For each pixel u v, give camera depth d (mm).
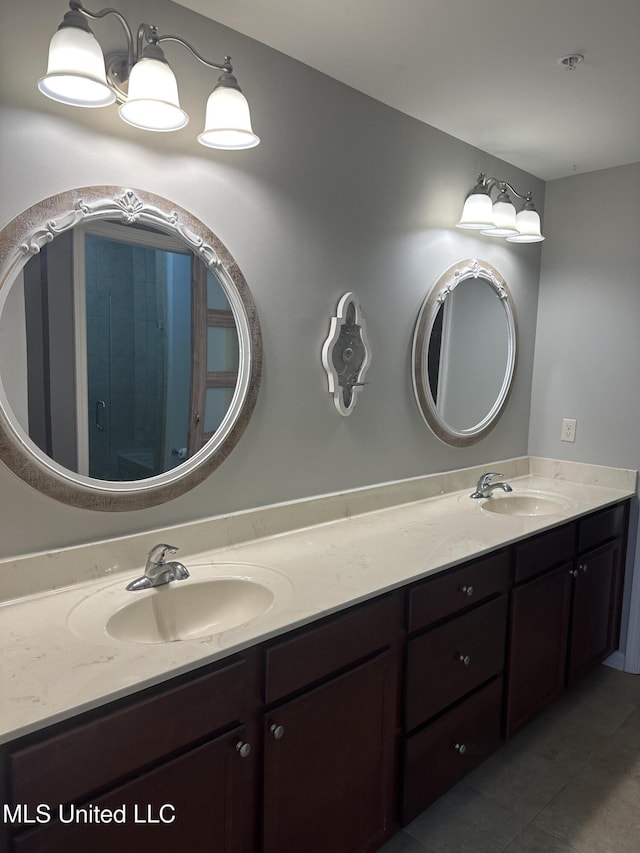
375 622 1543
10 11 1285
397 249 2242
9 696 1019
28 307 1367
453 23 1609
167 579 1518
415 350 2363
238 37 1682
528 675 2166
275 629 1295
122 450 1562
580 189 2838
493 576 1938
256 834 1330
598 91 1991
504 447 2928
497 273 2695
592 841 1772
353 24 1627
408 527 2076
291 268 1895
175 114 1370
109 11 1301
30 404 1388
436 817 1864
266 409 1881
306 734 1393
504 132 2354
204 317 1687
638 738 2277
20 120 1318
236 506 1847
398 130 2180
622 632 2805
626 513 2734
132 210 1501
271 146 1800
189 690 1162
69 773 1012
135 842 1107
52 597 1425
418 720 1708
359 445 2209
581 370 2883
